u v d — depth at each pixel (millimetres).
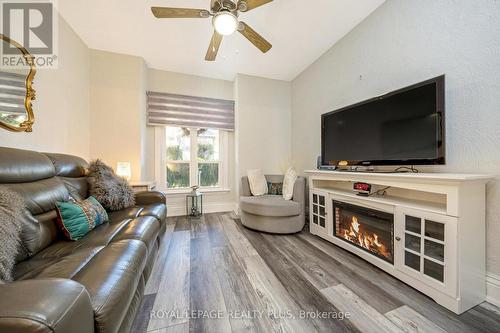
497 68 1334
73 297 517
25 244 1040
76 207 1364
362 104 2100
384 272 1678
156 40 2594
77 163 1919
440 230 1328
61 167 1680
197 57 3012
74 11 2088
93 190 1825
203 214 3590
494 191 1342
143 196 2172
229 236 2529
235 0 1715
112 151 2857
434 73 1661
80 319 521
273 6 2035
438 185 1328
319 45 2746
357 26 2355
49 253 1097
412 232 1470
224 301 1338
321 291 1438
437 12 1633
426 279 1366
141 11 2092
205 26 2320
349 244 2057
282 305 1298
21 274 878
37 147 1848
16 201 983
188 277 1618
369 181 1862
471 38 1445
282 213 2533
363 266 1783
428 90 1556
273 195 3186
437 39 1637
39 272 863
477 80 1421
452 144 1557
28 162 1312
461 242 1228
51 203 1335
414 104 1646
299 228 2619
